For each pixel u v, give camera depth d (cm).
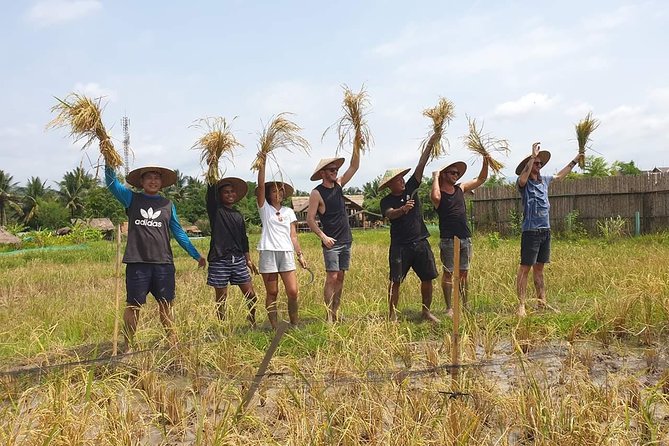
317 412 438
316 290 903
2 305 1010
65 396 443
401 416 420
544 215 746
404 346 579
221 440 391
